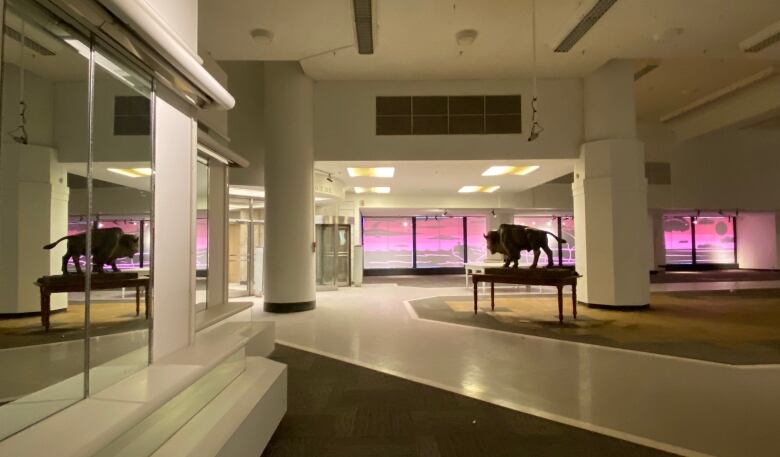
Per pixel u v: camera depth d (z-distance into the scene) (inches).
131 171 85.7
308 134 327.9
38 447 49.7
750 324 253.8
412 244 666.8
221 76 199.0
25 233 78.9
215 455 65.1
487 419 118.0
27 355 77.9
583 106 338.3
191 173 101.3
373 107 336.8
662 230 659.4
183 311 96.4
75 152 82.9
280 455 98.0
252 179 375.9
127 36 70.4
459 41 259.1
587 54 290.0
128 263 84.0
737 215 685.9
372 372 162.1
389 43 272.4
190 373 76.0
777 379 152.3
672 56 292.8
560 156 337.1
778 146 612.4
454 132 336.2
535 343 209.5
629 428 112.0
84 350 75.4
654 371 162.1
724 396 135.3
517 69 317.4
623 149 322.0
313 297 327.0
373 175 427.2
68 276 82.4
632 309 311.7
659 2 225.0
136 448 64.3
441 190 559.2
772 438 105.9
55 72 79.9
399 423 115.5
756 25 247.4
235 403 85.7
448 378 154.6
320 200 464.4
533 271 272.2
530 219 673.0
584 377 155.3
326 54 283.4
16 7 63.5
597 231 324.5
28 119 78.0
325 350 197.0
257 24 240.7
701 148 602.9
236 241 483.8
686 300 356.5
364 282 538.9
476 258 674.8
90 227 79.1
